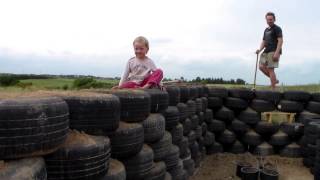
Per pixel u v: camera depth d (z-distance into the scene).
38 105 2.31
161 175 4.59
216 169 7.85
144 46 5.97
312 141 7.75
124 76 6.10
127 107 3.81
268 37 10.10
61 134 2.51
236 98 9.20
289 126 8.83
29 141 2.26
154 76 5.53
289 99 9.07
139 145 3.78
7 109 2.19
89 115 3.06
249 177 6.95
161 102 4.74
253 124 9.16
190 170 6.56
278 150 9.02
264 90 9.35
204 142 8.63
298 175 7.56
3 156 2.20
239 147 9.14
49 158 2.64
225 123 9.25
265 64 10.22
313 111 8.91
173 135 5.61
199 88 8.01
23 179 2.08
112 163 3.46
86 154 2.76
